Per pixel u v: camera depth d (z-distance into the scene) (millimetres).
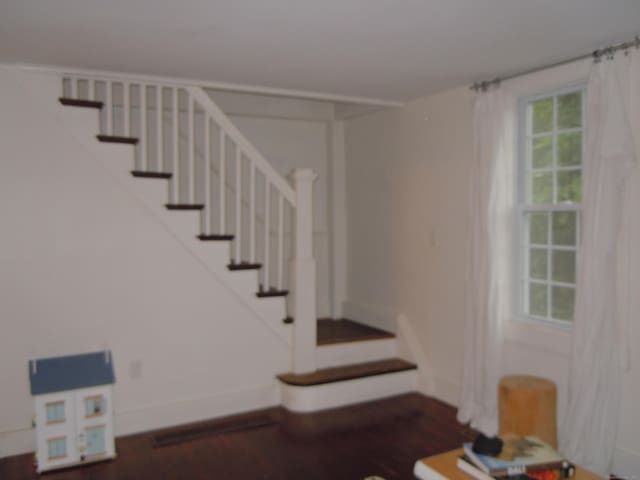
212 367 3846
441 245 4141
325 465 3135
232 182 4793
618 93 2842
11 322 3297
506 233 3572
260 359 4012
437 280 4199
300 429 3650
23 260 3312
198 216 3723
